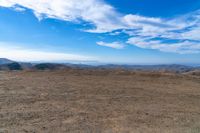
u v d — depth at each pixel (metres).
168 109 8.96
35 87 12.33
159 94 11.98
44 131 6.14
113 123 7.00
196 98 11.34
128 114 8.05
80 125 6.71
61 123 6.84
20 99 9.56
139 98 10.80
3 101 9.10
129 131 6.33
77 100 9.87
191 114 8.32
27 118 7.17
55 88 12.31
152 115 8.02
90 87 13.10
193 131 6.42
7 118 7.08
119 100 10.21
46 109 8.27
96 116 7.67
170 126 6.86
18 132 5.99
